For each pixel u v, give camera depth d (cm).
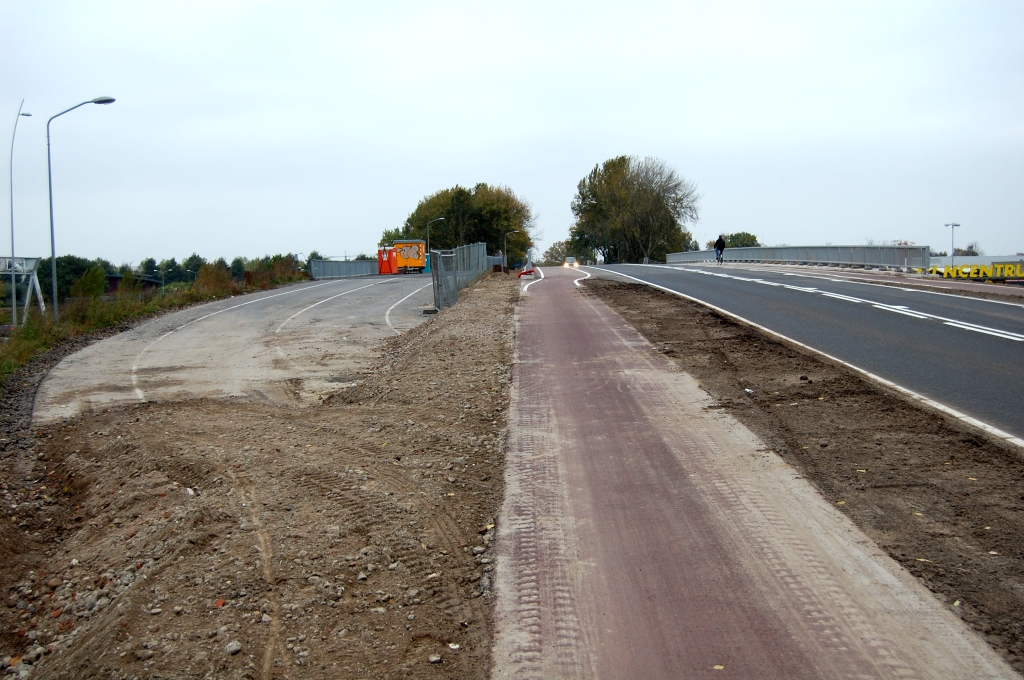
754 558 535
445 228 9925
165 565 590
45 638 536
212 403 1279
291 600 513
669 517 614
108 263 4934
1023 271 3491
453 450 845
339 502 696
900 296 2156
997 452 716
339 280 5094
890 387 987
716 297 2234
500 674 423
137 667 448
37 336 2131
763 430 830
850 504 619
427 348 1532
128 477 855
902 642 427
